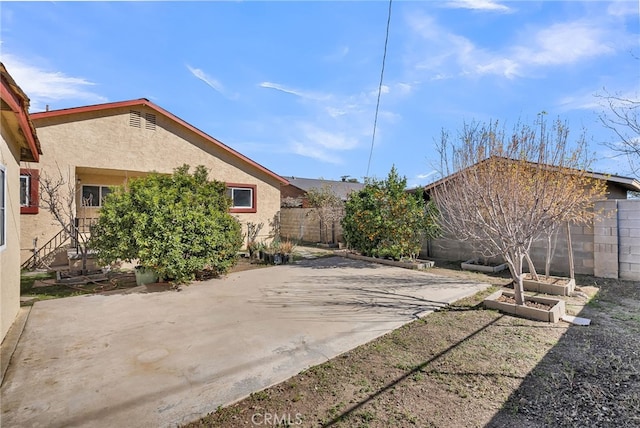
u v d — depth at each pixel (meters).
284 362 3.25
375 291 6.09
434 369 3.11
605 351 3.48
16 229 4.54
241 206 11.91
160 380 2.90
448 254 9.74
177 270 6.10
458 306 5.16
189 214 6.25
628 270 6.68
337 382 2.89
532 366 3.16
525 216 4.65
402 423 2.34
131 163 9.39
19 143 4.70
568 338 3.84
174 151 10.30
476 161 5.17
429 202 9.20
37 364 3.19
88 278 6.91
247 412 2.47
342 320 4.48
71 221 7.89
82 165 8.55
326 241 14.79
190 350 3.52
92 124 8.73
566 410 2.48
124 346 3.62
